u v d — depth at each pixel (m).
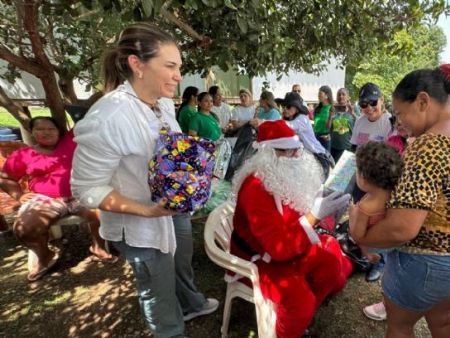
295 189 1.66
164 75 1.35
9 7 3.07
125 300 2.56
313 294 1.86
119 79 1.49
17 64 2.40
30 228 2.70
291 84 9.69
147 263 1.54
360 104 3.22
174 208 1.24
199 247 3.31
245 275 1.82
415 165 1.10
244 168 1.84
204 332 2.22
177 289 2.21
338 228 2.83
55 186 2.85
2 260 3.15
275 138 1.71
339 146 5.24
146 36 1.32
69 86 3.30
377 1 3.37
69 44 3.33
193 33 2.72
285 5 3.12
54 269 2.98
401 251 1.31
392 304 1.43
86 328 2.29
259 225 1.67
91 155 1.30
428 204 1.08
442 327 1.48
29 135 3.61
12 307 2.50
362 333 2.19
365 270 2.75
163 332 1.70
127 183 1.43
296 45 3.40
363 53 3.99
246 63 3.34
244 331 2.21
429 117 1.15
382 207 1.20
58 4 2.04
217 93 6.21
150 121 1.42
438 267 1.22
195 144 1.32
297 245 1.67
